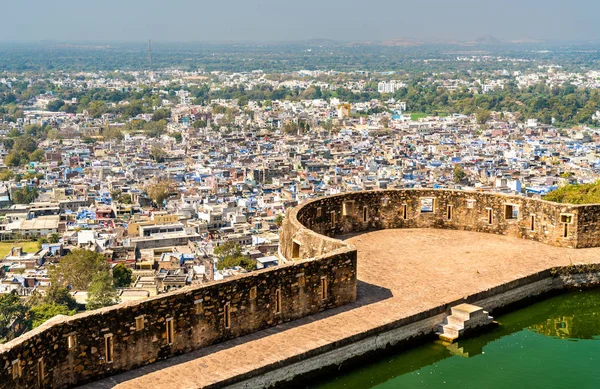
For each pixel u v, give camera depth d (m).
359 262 35.34
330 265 29.44
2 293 136.25
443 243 38.47
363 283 32.44
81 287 144.75
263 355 25.53
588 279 35.00
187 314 25.70
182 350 25.70
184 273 154.75
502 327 30.86
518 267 34.41
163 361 25.22
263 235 190.50
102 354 23.95
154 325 24.98
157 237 189.62
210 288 26.19
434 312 29.47
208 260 166.50
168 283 144.88
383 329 27.95
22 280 153.25
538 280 33.69
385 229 41.28
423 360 28.23
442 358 28.41
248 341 26.75
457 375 27.22
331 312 29.34
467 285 31.97
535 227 38.75
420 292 31.23
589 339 30.17
